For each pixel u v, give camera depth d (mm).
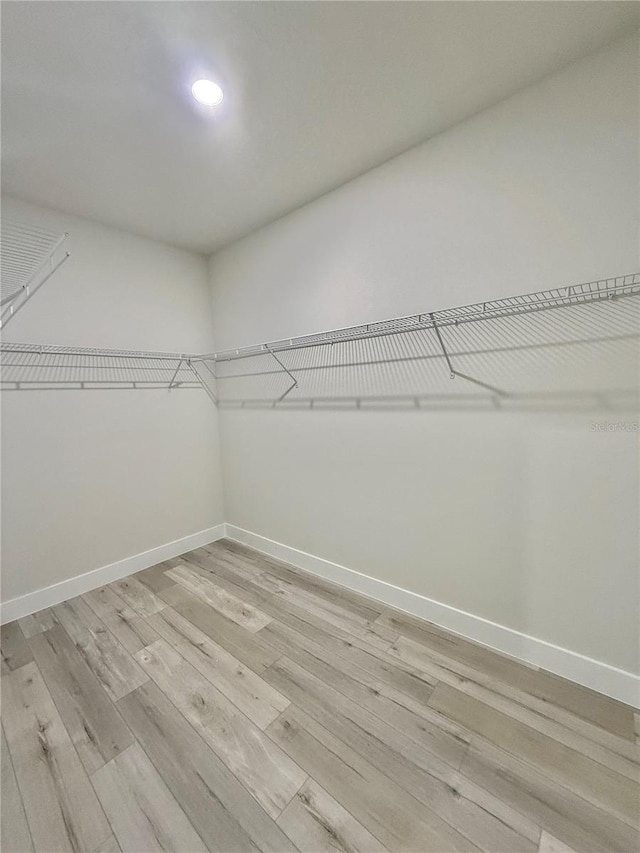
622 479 1395
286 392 2590
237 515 3168
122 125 1581
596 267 1380
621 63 1272
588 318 1412
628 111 1276
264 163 1883
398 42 1254
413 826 1062
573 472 1492
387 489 2092
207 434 3137
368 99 1497
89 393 2420
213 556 2893
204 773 1231
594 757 1233
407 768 1222
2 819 1124
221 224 2531
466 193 1653
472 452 1753
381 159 1886
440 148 1710
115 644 1878
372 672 1636
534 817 1071
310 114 1565
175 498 2922
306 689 1557
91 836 1073
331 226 2176
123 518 2609
